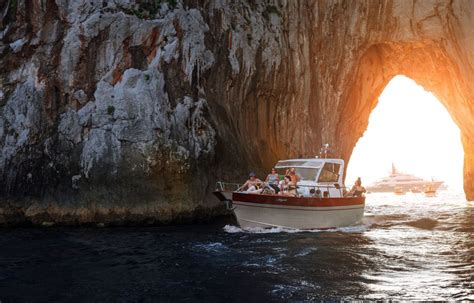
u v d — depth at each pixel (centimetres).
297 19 2597
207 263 943
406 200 4325
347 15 2656
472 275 835
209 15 2122
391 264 929
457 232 1431
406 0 2523
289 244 1167
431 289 743
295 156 2506
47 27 1792
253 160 2061
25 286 779
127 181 1600
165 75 1802
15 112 1719
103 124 1667
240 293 729
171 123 1716
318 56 2702
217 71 2059
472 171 3127
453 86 2786
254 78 2270
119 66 1773
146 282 799
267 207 1385
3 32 1809
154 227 1543
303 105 2603
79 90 1744
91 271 882
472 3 2344
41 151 1669
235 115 2117
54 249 1113
